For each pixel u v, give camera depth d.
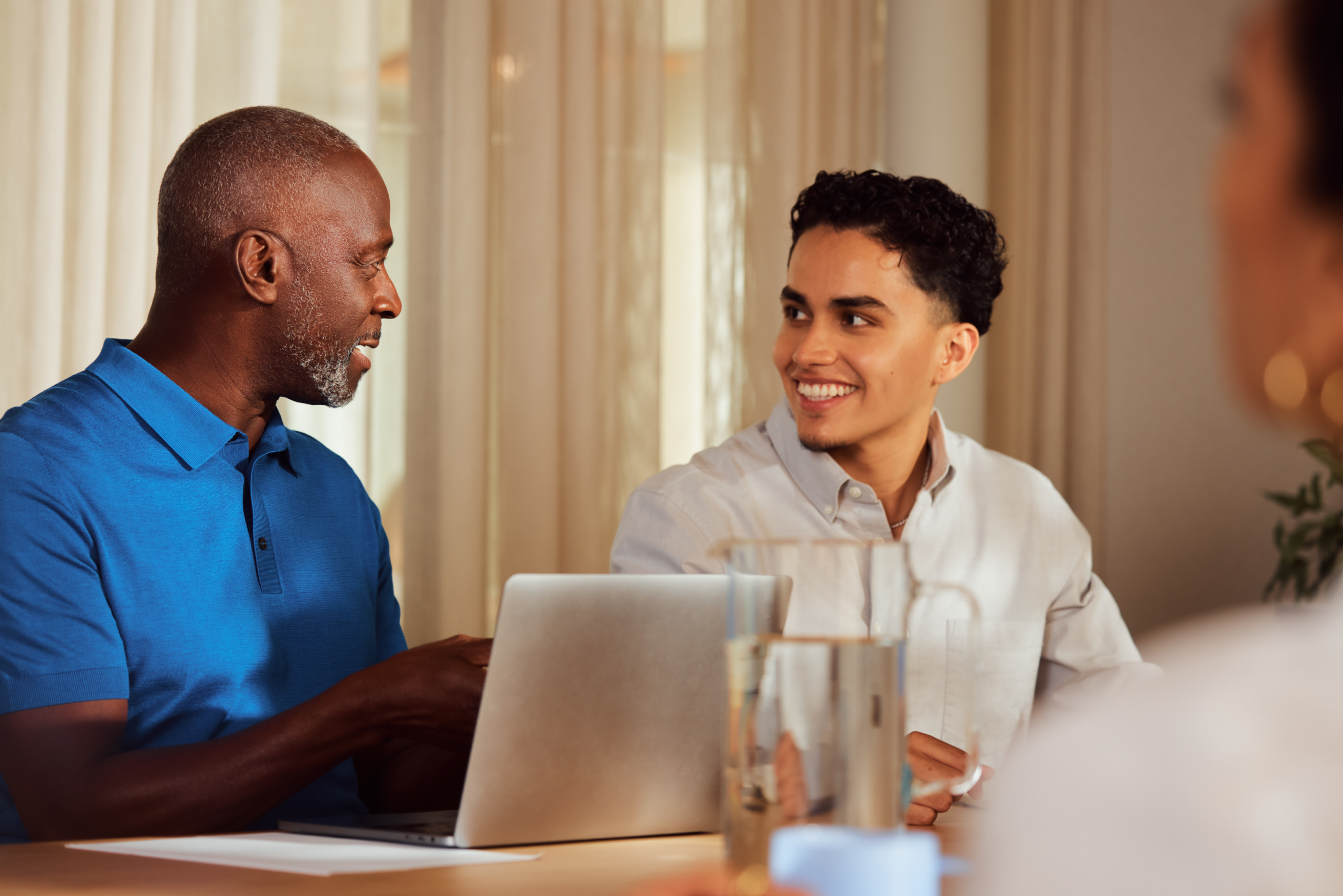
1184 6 3.46
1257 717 0.30
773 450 1.71
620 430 2.69
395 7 2.52
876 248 1.51
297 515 1.35
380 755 1.31
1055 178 3.21
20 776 1.07
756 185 2.86
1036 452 3.21
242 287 1.26
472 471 2.48
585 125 2.63
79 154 2.13
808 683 0.64
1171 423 3.42
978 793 1.00
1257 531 3.48
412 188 2.52
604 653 0.87
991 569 1.67
